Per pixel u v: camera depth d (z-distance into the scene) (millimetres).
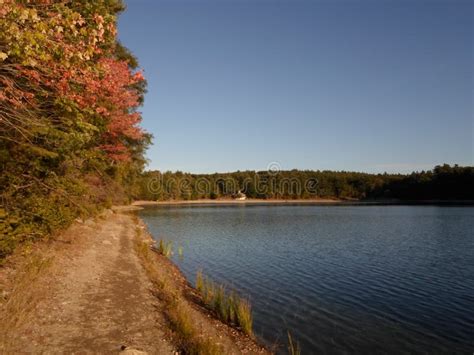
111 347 5871
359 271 16203
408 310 10711
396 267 17125
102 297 8516
